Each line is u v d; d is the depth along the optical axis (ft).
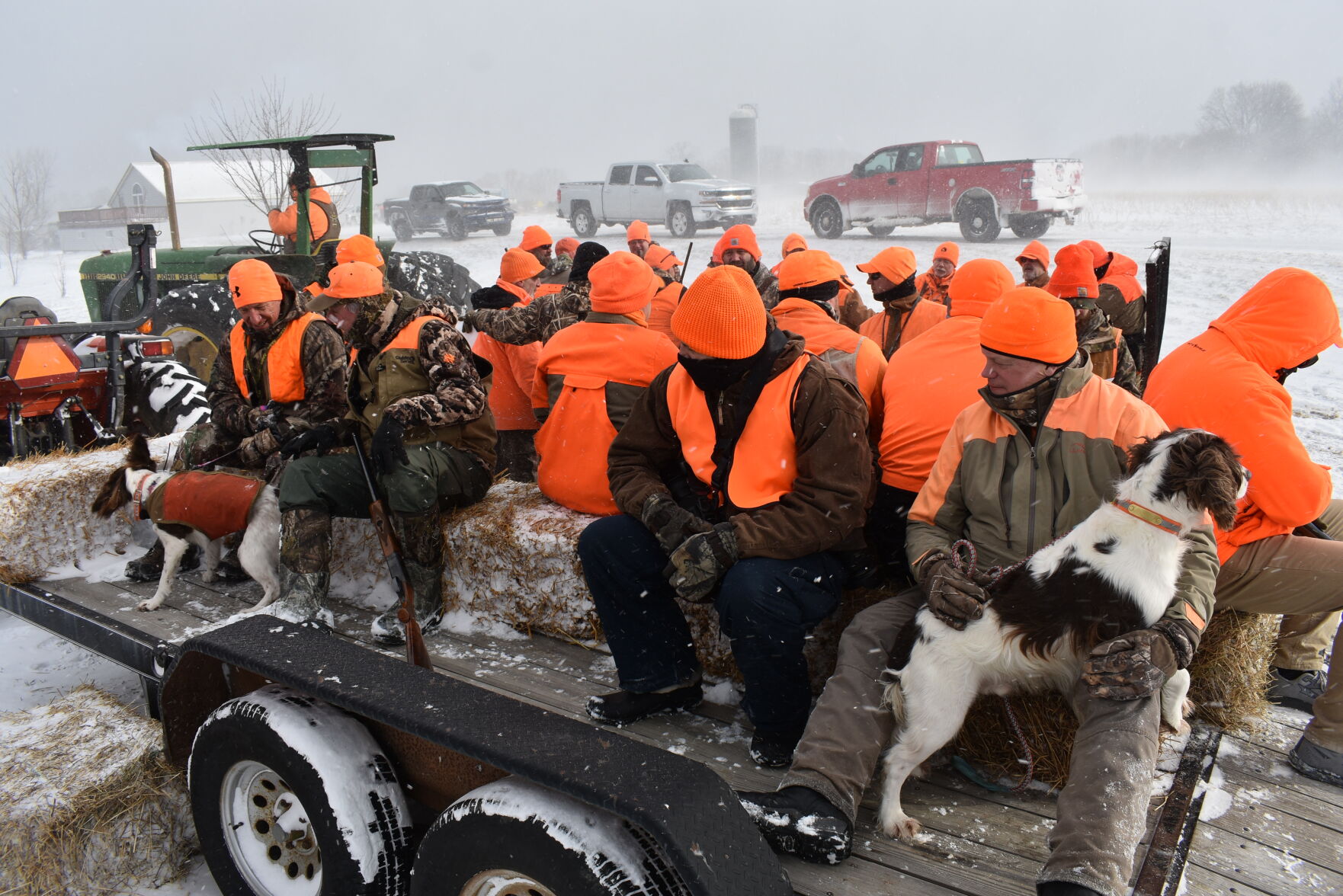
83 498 13.74
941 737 7.45
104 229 114.52
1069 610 7.08
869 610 8.60
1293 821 7.99
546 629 11.16
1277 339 9.12
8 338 17.51
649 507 9.03
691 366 8.89
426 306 11.80
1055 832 6.71
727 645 9.86
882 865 7.25
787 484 8.87
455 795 7.79
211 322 24.77
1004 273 10.23
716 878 5.79
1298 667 10.32
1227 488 6.71
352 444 11.71
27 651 15.05
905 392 9.82
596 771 6.27
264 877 8.45
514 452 17.16
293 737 7.79
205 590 12.82
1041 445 8.14
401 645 11.07
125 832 9.42
